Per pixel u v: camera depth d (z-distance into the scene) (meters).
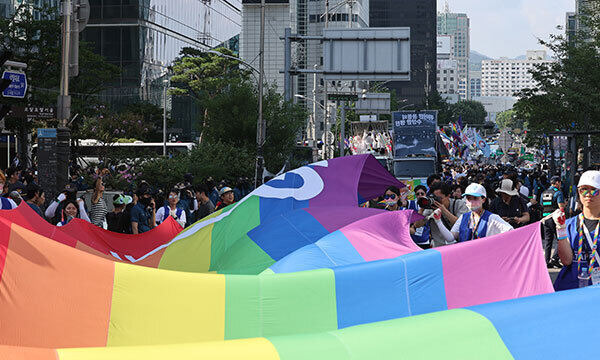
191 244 9.13
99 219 14.34
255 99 39.31
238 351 3.72
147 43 79.69
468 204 8.66
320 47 129.25
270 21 121.06
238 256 8.52
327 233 8.73
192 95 83.25
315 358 3.82
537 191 24.80
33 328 5.44
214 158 33.31
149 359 3.62
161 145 62.50
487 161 83.62
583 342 4.23
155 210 15.98
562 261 6.80
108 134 40.97
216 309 5.88
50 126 37.44
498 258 6.67
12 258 5.45
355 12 131.25
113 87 77.75
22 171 24.73
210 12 100.25
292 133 39.72
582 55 37.81
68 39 17.52
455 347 4.05
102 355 3.60
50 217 13.74
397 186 11.51
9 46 37.78
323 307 6.13
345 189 9.66
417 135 34.34
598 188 6.62
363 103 55.88
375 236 7.80
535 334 4.20
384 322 4.11
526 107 40.72
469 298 6.53
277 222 8.82
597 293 4.40
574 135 26.66
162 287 5.79
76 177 24.56
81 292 5.57
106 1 77.75
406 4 188.75
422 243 9.87
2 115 16.44
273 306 6.03
